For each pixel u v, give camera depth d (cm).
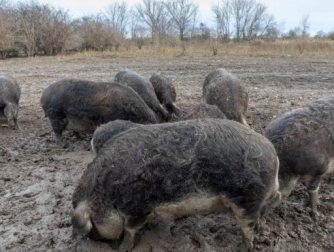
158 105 302
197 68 712
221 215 194
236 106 290
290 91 474
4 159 271
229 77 314
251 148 150
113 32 1230
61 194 221
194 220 190
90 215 153
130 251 169
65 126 288
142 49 1163
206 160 145
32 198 219
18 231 188
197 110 246
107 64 806
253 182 147
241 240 176
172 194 147
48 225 192
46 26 1140
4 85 328
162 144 148
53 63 855
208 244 173
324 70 661
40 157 274
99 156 158
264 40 1478
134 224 157
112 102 261
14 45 1114
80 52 1146
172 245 174
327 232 180
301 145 179
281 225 185
